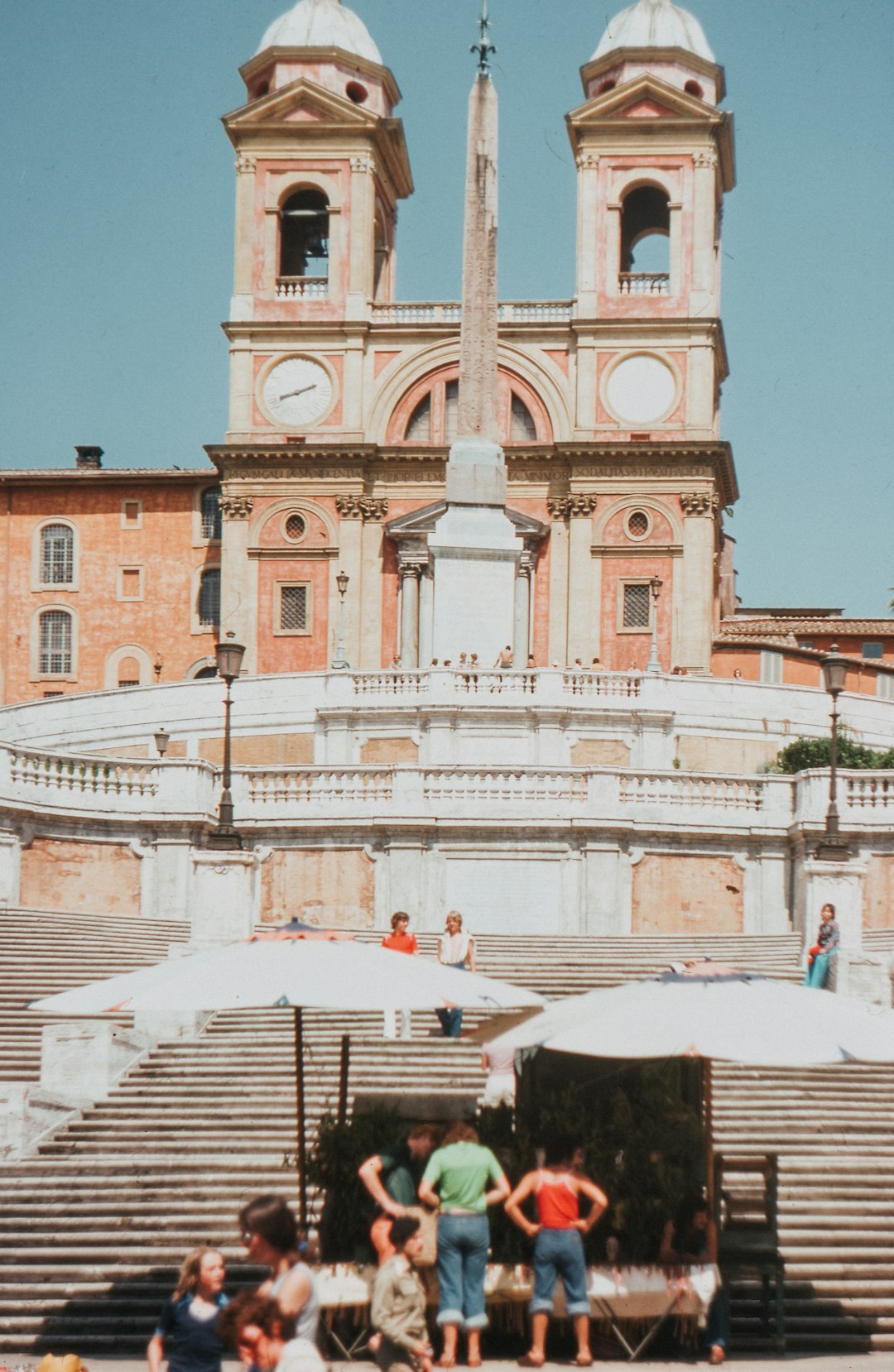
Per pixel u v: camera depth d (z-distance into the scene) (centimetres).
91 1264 1780
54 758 3688
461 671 5238
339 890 3769
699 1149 1670
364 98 7781
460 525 6450
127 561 7869
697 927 3791
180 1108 2106
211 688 5488
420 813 3753
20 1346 1659
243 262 7594
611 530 7312
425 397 7519
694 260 7469
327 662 7350
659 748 5241
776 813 3834
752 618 8312
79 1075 2144
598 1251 1603
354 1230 1627
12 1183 1900
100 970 2748
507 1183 1545
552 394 7450
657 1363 1568
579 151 7569
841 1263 1792
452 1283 1500
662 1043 1474
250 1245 1198
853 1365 1580
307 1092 2127
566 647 7288
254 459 7412
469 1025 2445
